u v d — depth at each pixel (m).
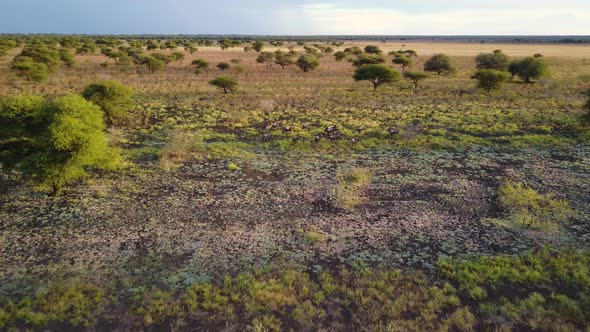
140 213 15.14
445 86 47.84
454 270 11.84
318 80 53.19
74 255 12.30
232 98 39.59
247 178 18.92
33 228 13.82
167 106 35.47
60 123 15.63
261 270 11.77
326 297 10.73
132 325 9.56
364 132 27.16
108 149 18.41
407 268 12.03
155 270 11.69
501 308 10.22
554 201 16.34
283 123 29.81
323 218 15.07
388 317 9.98
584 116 27.66
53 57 56.91
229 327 9.55
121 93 28.61
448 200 16.67
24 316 9.67
